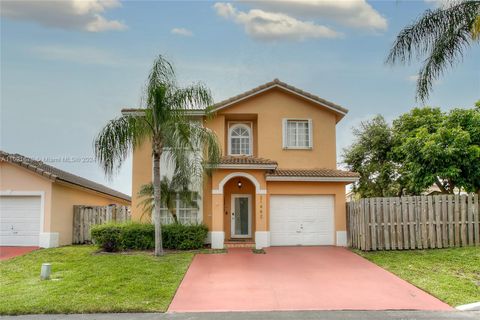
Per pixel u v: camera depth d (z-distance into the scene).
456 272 12.19
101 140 14.74
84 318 8.44
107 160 14.79
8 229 18.81
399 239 15.93
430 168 19.03
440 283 11.02
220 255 15.84
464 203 16.06
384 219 16.12
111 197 28.20
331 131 20.41
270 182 18.58
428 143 18.53
